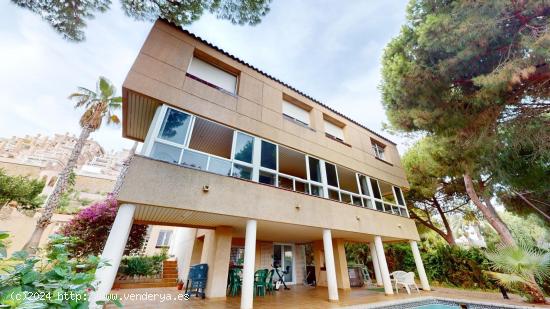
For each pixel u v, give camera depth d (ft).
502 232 33.06
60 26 21.65
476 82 21.16
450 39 21.80
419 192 49.49
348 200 32.73
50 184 89.51
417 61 25.91
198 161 20.79
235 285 26.96
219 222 24.98
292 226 26.08
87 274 7.47
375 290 33.76
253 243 20.98
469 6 20.40
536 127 23.27
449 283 38.70
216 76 26.12
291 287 35.60
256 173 23.94
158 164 18.24
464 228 90.43
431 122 27.40
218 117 23.41
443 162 34.96
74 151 45.29
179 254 42.06
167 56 22.18
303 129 31.17
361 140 39.93
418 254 37.01
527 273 25.55
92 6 21.70
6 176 52.90
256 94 27.81
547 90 22.12
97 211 37.47
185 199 18.49
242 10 24.23
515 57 20.66
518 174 28.45
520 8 19.33
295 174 36.40
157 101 20.43
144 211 19.89
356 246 56.39
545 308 22.04
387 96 31.30
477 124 25.31
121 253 15.24
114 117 50.78
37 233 38.96
